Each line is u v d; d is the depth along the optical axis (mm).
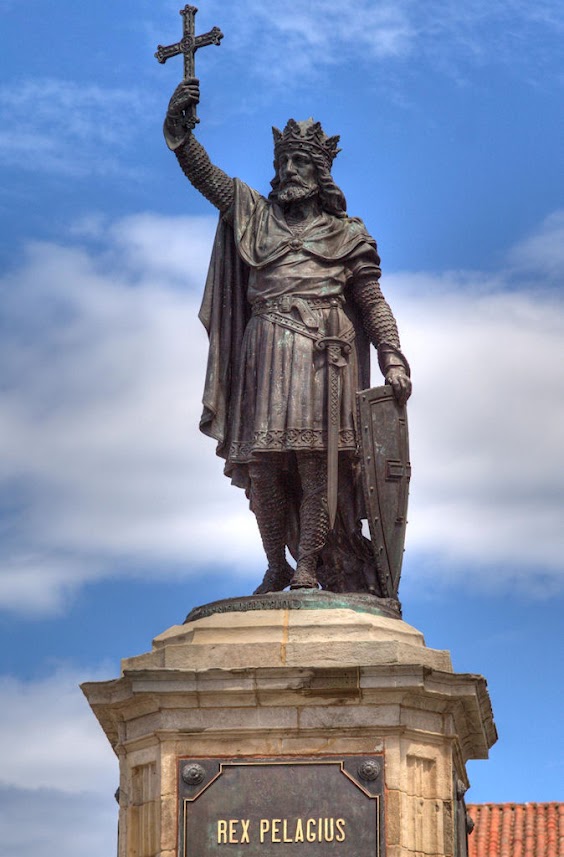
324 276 15789
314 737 14391
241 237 16000
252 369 15766
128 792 14750
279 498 15797
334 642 14523
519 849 28453
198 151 16172
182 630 14945
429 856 14406
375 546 15492
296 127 16172
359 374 16000
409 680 14305
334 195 16078
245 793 14344
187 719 14492
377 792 14250
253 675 14383
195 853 14266
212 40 16328
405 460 15625
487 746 15609
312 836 14234
